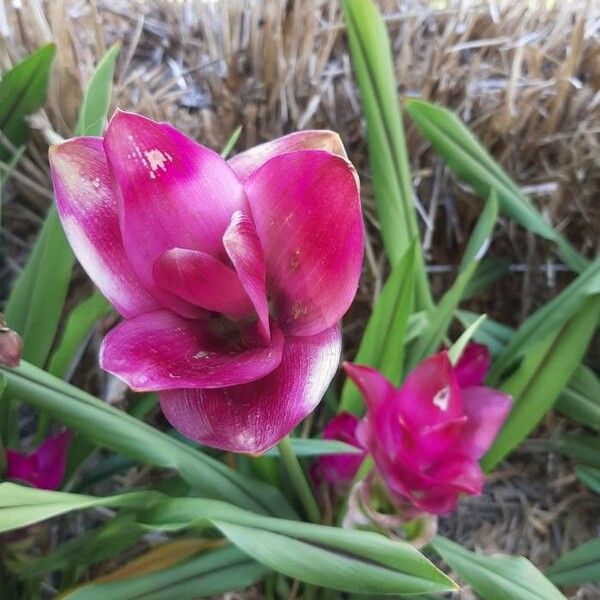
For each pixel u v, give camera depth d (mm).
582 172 301
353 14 238
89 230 152
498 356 278
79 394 199
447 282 327
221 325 154
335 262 138
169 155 141
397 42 308
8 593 229
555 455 309
